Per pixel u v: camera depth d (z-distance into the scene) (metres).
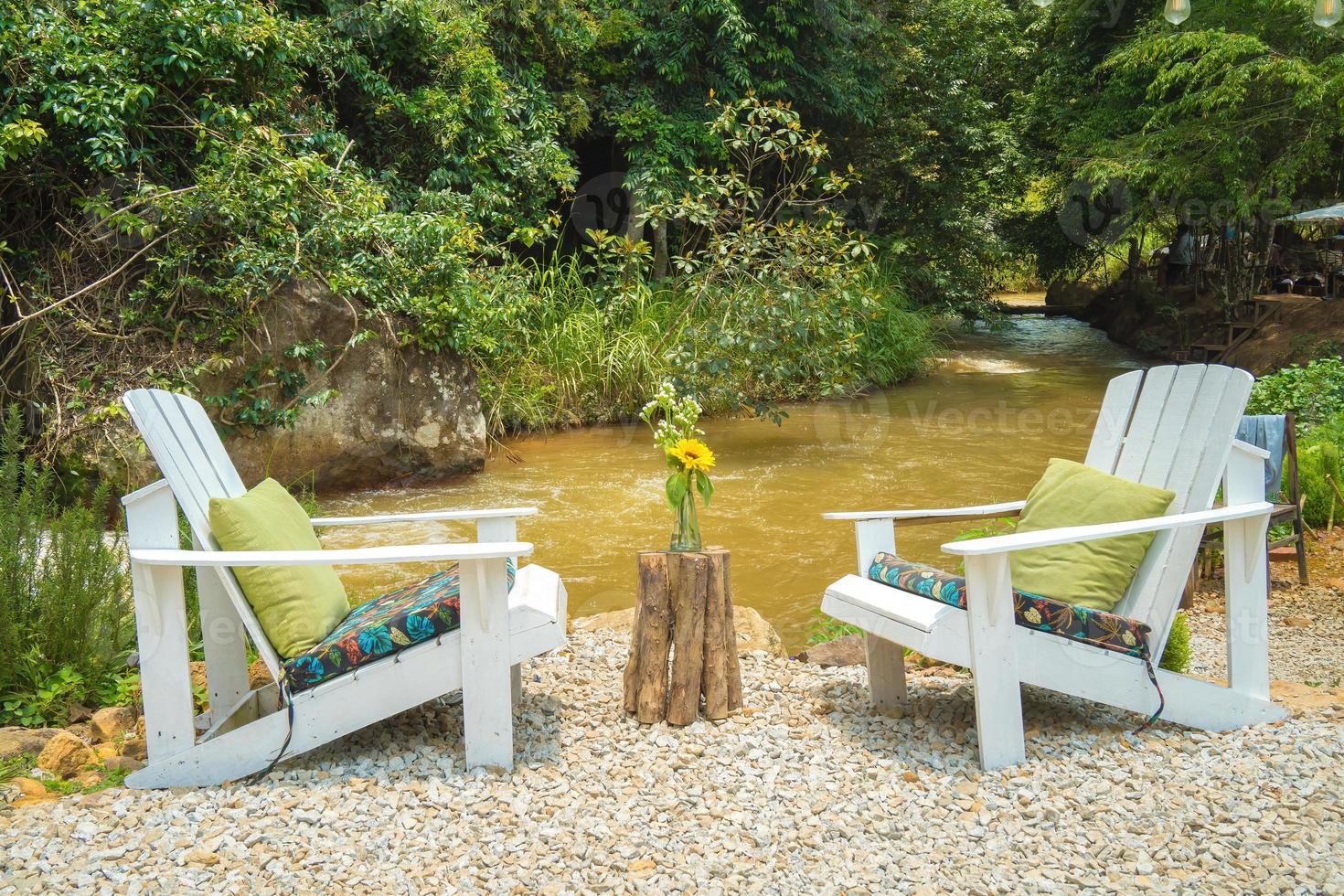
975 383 13.22
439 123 10.14
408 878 2.11
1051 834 2.29
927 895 2.04
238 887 2.06
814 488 7.58
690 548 3.06
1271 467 5.14
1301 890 2.01
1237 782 2.52
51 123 6.78
